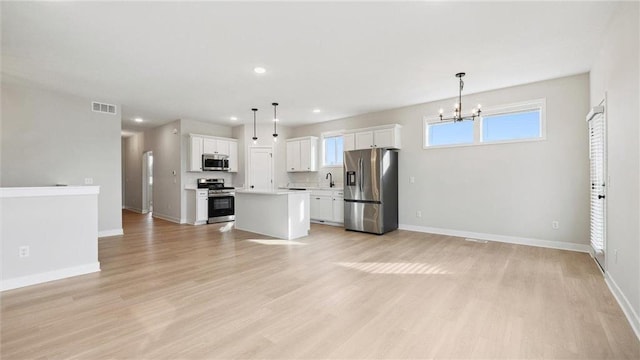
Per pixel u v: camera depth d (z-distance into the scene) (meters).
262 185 7.82
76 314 2.37
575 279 3.10
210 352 1.86
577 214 4.25
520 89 4.65
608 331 2.09
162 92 4.89
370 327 2.16
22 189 3.01
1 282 2.88
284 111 6.35
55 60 3.56
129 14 2.59
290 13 2.60
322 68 3.88
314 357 1.81
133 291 2.85
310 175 7.80
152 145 8.34
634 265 2.24
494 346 1.92
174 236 5.48
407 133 5.95
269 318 2.31
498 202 4.92
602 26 2.86
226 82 4.41
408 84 4.55
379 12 2.59
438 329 2.13
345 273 3.35
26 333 2.08
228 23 2.76
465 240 4.99
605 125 3.04
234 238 5.30
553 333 2.06
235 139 7.92
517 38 3.09
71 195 3.32
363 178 5.80
